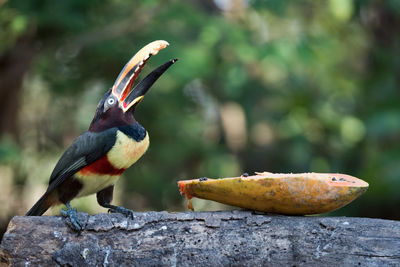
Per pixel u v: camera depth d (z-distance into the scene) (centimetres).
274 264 415
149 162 1541
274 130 1655
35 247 415
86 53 1278
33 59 1222
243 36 1217
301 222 424
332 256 409
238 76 1302
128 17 1239
